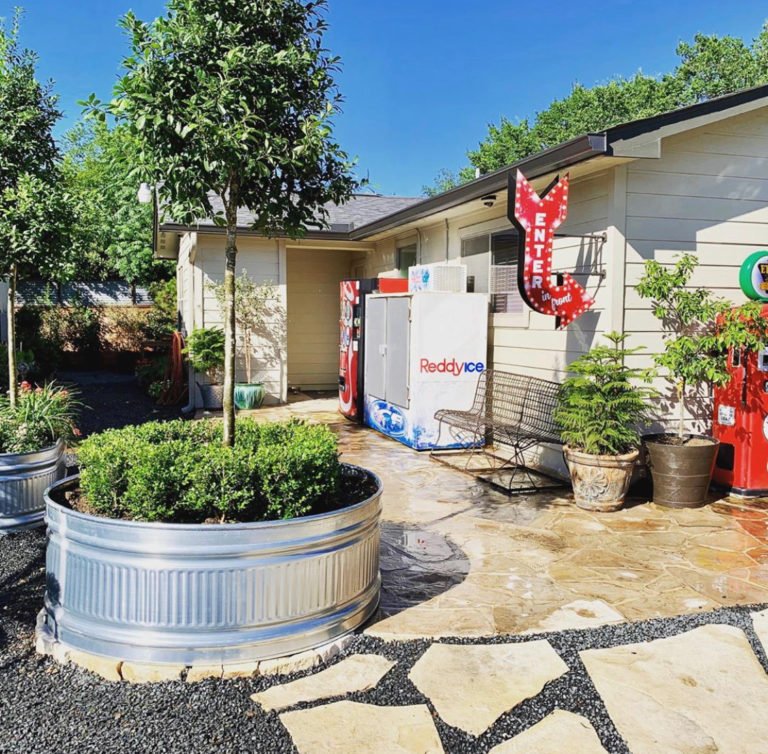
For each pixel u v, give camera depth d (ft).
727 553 14.14
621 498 17.06
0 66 19.44
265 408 35.29
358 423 30.76
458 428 23.85
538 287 17.37
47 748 7.66
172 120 10.16
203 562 8.98
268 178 11.76
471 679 9.08
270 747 7.69
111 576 9.18
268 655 9.30
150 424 13.35
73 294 65.82
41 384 44.57
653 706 8.52
